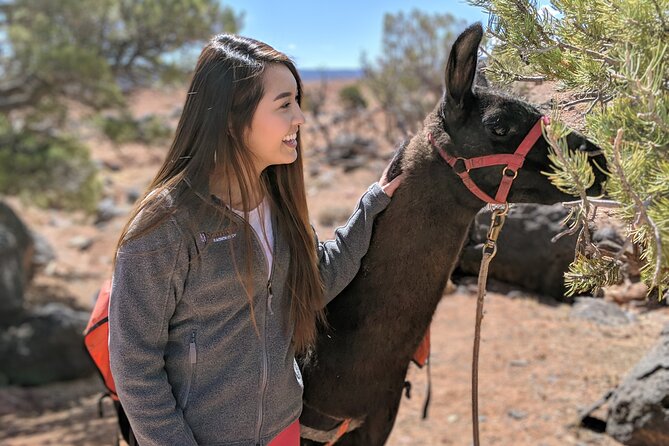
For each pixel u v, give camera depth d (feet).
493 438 15.06
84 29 43.52
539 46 7.27
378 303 8.13
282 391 7.40
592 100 7.53
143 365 6.57
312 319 7.64
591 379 16.21
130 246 6.47
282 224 7.46
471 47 7.09
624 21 5.60
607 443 13.98
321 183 71.26
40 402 32.50
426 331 8.52
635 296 18.52
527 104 7.44
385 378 8.37
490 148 7.38
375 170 74.43
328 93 192.03
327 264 8.06
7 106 42.73
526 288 20.06
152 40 44.91
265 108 6.85
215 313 6.85
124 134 46.34
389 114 100.68
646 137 5.30
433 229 7.86
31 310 41.42
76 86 41.45
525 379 16.96
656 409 13.19
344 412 8.55
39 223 71.51
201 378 6.95
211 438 7.06
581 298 19.43
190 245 6.62
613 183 5.31
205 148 6.77
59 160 43.29
